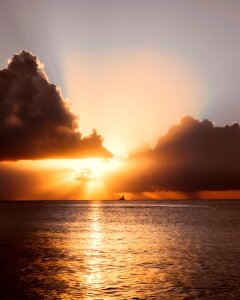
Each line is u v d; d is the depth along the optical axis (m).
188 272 39.06
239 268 40.91
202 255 49.62
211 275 37.66
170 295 30.88
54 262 44.47
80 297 30.33
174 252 52.41
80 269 40.47
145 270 40.03
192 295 30.84
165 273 38.59
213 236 72.69
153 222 114.38
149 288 32.91
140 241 65.62
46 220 123.88
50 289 32.53
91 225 102.81
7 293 31.39
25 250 53.78
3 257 47.78
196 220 122.44
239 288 32.88
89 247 57.44
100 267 41.56
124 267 41.62
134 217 144.12
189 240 66.62
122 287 33.25
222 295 30.88
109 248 56.47
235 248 56.12
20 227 94.19
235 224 103.56
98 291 31.98
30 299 29.83
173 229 89.00
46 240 66.31
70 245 59.69
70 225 102.25
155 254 50.66
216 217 139.62
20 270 39.88
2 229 88.00
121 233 80.00
